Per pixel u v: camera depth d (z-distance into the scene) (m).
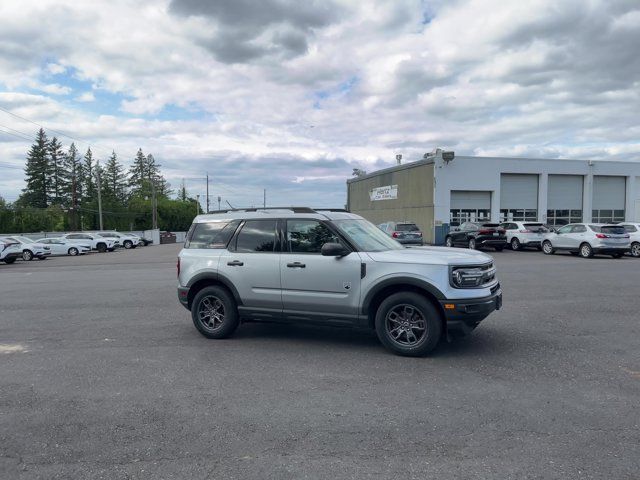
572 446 3.60
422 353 5.87
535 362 5.66
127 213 83.94
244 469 3.35
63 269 20.78
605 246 20.86
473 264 5.80
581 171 35.44
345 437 3.81
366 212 46.62
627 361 5.68
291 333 7.32
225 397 4.70
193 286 7.23
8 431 4.01
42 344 6.89
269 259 6.64
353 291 6.14
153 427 4.04
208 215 7.44
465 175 33.66
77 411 4.40
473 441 3.71
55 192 83.88
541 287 11.60
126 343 6.85
